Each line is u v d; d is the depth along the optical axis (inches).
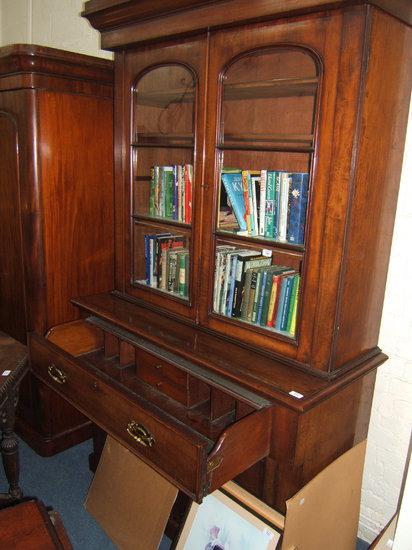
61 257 76.9
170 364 59.6
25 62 65.8
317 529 55.1
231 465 45.9
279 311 55.0
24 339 81.4
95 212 79.3
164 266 67.7
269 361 53.3
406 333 60.3
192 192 59.1
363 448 60.2
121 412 52.6
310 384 48.4
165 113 64.8
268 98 60.6
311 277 49.0
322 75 44.2
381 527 68.6
